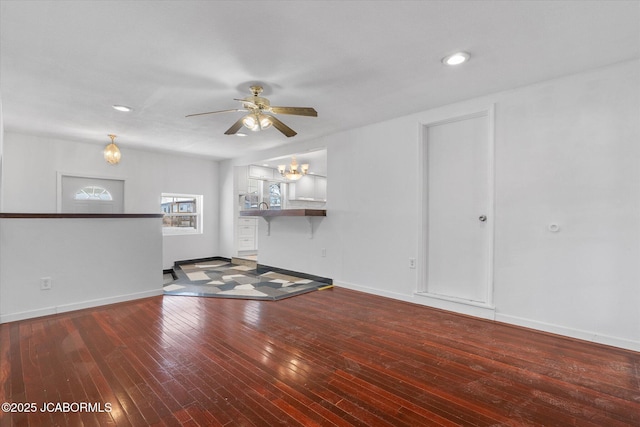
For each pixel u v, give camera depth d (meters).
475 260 3.41
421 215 3.72
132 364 2.23
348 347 2.54
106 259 3.70
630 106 2.48
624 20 1.95
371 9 1.85
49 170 4.78
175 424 1.62
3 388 1.93
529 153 2.95
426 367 2.21
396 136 3.94
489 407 1.77
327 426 1.61
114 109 3.53
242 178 6.81
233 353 2.42
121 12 1.86
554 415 1.70
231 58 2.42
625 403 1.80
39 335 2.74
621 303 2.52
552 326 2.82
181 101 3.29
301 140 5.05
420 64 2.53
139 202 5.71
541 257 2.89
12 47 2.24
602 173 2.60
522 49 2.31
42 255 3.28
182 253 6.36
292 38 2.15
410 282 3.82
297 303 3.78
